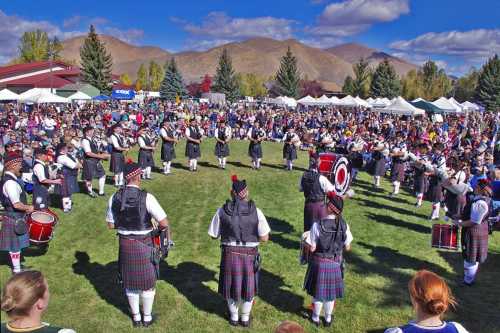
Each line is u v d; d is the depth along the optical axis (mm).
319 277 4414
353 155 12180
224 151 13281
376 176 11617
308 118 26250
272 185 11172
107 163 13719
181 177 11836
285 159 14734
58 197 9180
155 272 4387
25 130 18500
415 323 2254
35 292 2084
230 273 4398
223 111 31438
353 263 6234
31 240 5559
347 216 8617
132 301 4406
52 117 21156
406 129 21219
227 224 4355
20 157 5434
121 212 4250
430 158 9633
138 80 95875
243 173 12734
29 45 67438
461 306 5148
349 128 20219
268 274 5758
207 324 4555
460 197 7125
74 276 5516
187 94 63562
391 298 5227
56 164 8242
